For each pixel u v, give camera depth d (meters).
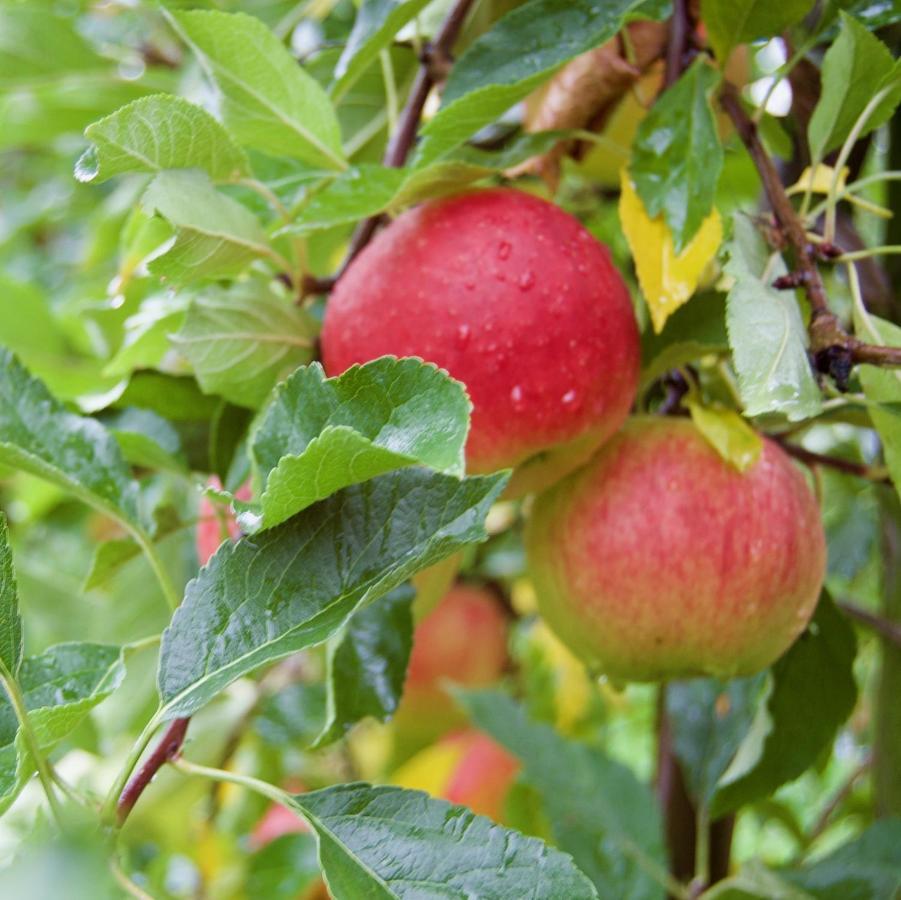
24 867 0.38
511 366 0.50
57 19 0.68
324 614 0.44
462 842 0.43
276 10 0.65
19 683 0.45
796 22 0.52
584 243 0.52
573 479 0.53
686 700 0.63
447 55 0.57
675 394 0.55
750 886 0.57
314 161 0.53
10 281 0.71
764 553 0.52
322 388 0.44
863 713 0.85
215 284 0.54
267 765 0.75
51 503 0.74
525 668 0.84
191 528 0.65
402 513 0.45
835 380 0.48
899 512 0.63
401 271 0.50
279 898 0.61
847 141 0.50
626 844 0.62
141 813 0.69
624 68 0.56
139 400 0.57
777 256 0.50
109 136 0.46
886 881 0.56
